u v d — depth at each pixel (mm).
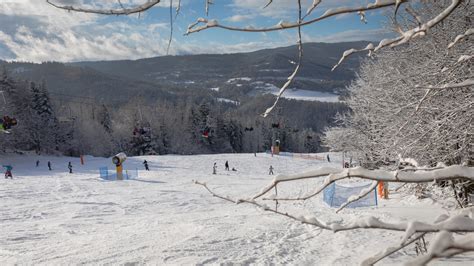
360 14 1774
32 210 18609
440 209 12570
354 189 17719
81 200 21891
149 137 84562
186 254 9375
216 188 27375
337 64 1845
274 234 11445
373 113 14430
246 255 9273
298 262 8680
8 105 61875
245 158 59781
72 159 60656
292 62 1729
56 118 72062
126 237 11523
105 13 1623
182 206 20172
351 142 27203
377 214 13453
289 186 26391
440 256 1275
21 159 57344
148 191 25766
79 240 11398
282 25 1624
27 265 8836
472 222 1436
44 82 71750
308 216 1777
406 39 1670
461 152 10234
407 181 1641
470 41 8945
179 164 52000
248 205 19438
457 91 8227
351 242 10125
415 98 10086
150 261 8898
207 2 1703
